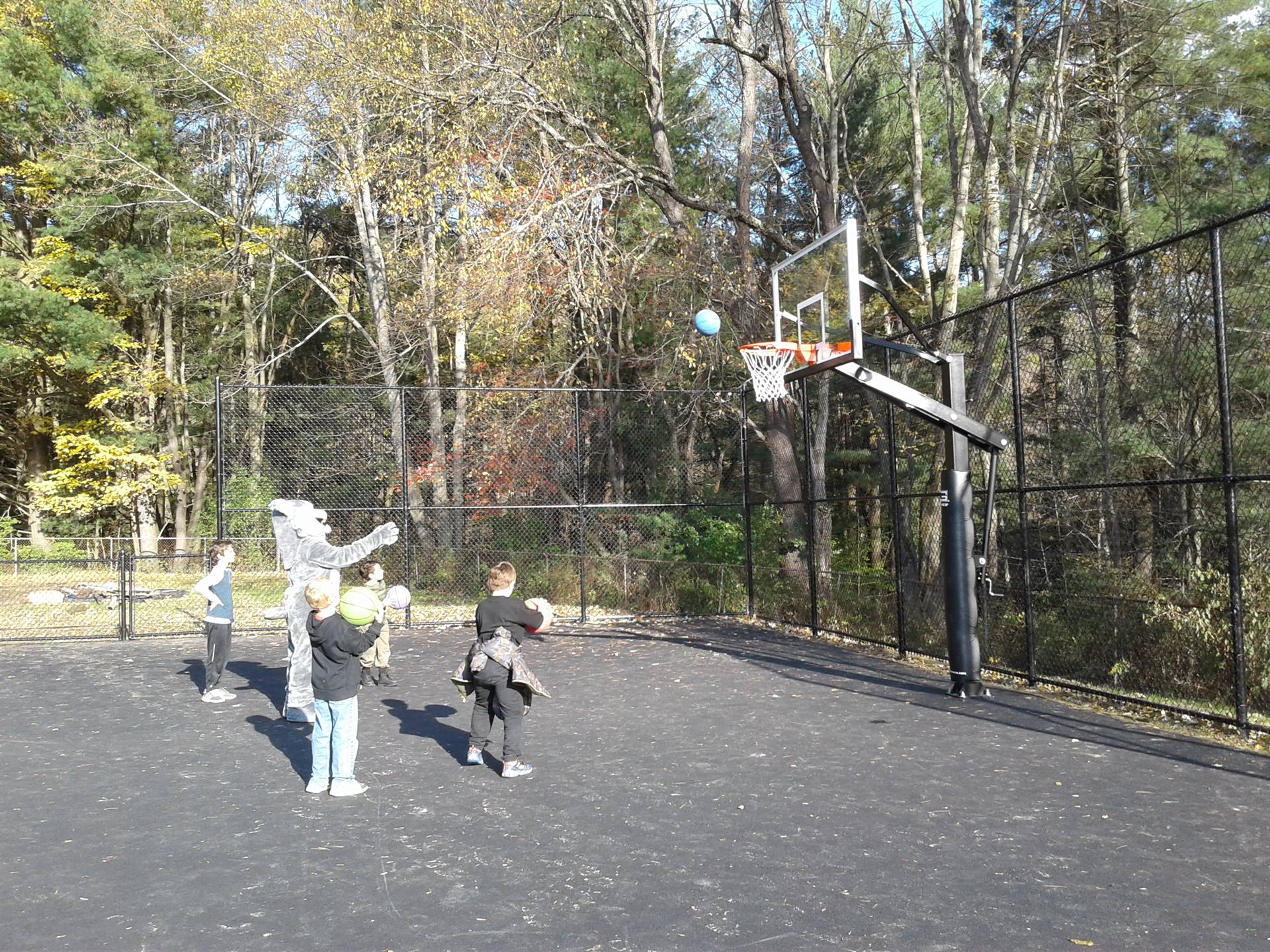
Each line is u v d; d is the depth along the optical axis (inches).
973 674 386.6
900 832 222.2
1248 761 281.1
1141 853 206.2
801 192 1156.5
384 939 170.4
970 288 936.9
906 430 797.9
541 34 761.0
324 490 804.0
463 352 952.9
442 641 607.5
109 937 172.9
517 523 872.3
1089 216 804.0
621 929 172.1
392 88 798.5
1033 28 719.7
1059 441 603.2
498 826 233.8
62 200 1141.7
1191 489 521.7
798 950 162.1
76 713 389.1
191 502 1408.7
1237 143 727.1
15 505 1357.0
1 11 1181.1
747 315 775.7
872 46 832.3
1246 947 160.7
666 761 292.8
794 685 418.9
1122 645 474.9
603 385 976.3
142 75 1163.3
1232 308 507.2
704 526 899.4
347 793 263.7
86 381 1219.9
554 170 706.2
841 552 1071.6
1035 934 166.6
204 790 271.9
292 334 1531.7
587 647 553.6
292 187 1170.0
